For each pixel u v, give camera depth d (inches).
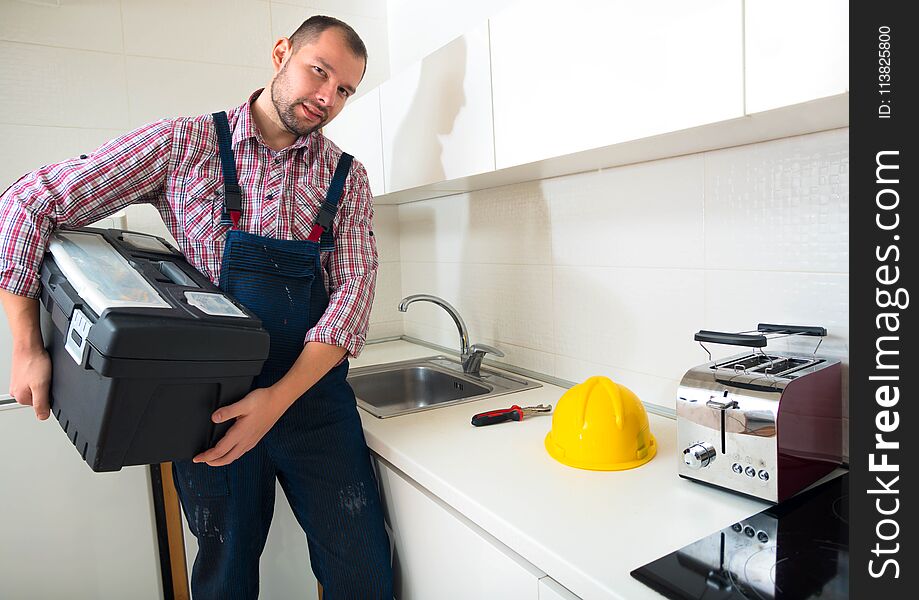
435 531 47.2
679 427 41.7
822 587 29.8
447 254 89.7
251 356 40.0
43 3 76.6
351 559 52.6
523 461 47.5
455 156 60.1
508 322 78.3
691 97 36.9
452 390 78.2
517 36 50.4
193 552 76.0
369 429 56.7
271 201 50.6
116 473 71.2
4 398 66.0
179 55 84.9
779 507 37.8
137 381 35.7
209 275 49.7
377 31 98.5
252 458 53.3
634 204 58.3
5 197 43.1
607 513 38.4
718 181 50.3
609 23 41.9
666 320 56.3
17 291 41.9
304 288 51.2
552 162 52.4
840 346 43.2
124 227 71.7
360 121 79.7
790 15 31.7
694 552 33.1
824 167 42.9
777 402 36.4
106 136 80.9
